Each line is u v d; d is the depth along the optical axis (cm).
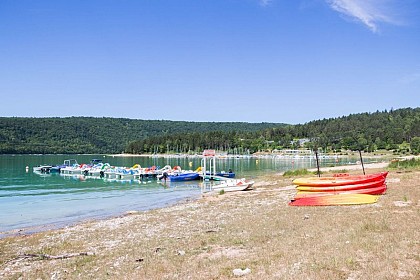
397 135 19525
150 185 5791
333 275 948
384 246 1164
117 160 17375
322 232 1448
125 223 2359
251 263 1133
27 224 2838
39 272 1331
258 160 17012
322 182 2544
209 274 1077
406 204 1938
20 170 9362
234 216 2198
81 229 2286
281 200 2770
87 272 1273
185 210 2762
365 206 2017
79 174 8162
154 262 1291
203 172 6506
